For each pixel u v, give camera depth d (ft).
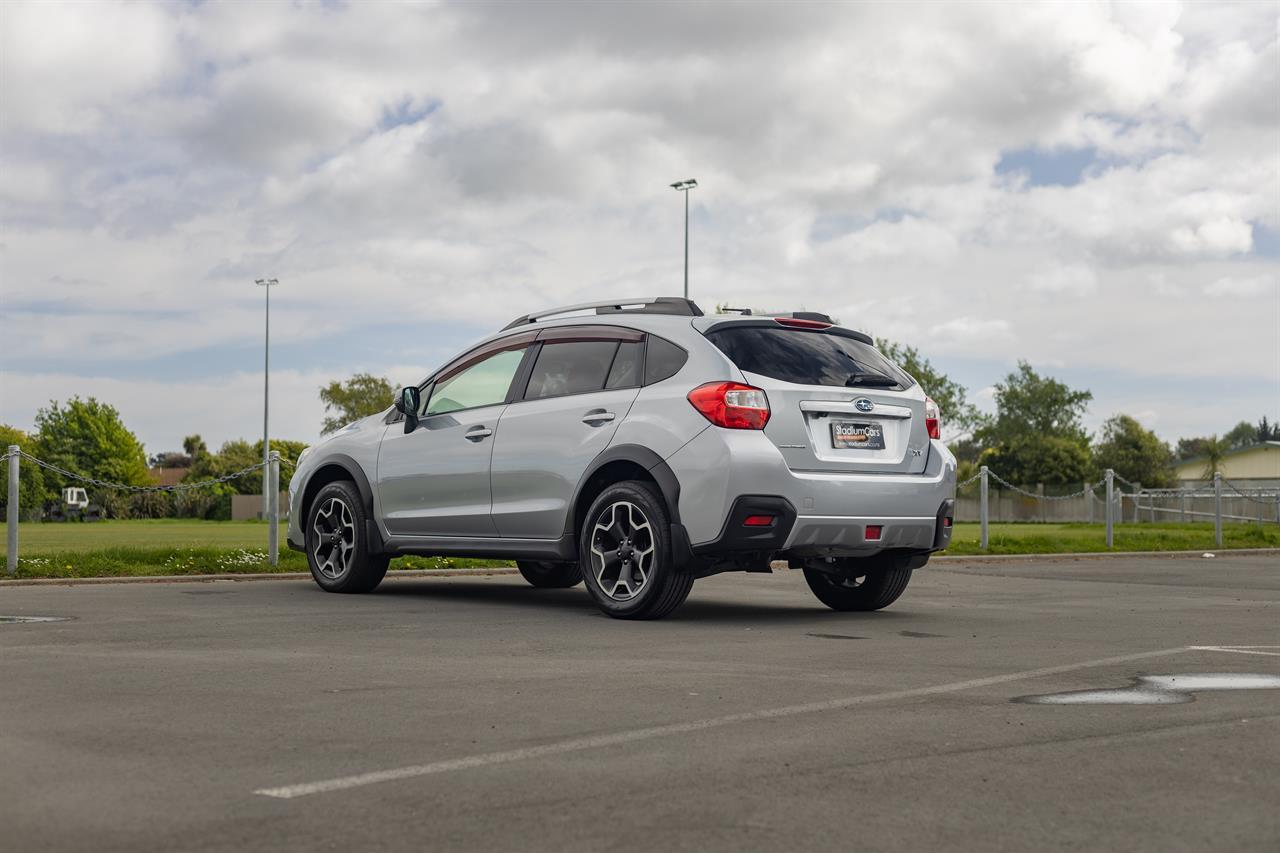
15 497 34.71
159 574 35.99
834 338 26.58
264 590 32.14
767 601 31.19
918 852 9.62
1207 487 204.13
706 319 25.68
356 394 244.22
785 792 11.30
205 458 261.44
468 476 28.68
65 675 17.49
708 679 17.60
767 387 24.75
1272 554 63.82
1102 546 61.31
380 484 30.76
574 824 10.27
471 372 29.78
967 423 208.23
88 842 9.70
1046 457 276.62
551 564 33.78
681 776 11.85
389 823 10.27
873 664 19.33
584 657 19.80
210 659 19.20
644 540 25.43
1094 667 19.16
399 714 14.79
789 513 24.53
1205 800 11.11
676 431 24.82
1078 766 12.34
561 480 26.81
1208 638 23.27
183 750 12.82
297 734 13.62
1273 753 12.95
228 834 9.93
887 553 27.07
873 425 26.02
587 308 28.35
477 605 28.40
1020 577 43.11
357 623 24.36
